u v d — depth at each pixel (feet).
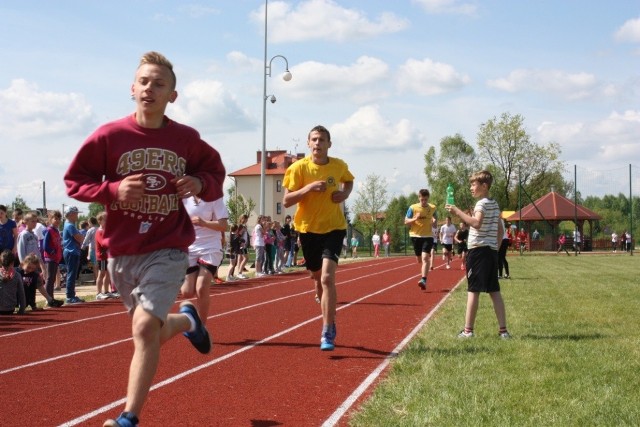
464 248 62.49
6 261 37.42
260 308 39.58
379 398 16.76
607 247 184.24
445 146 246.47
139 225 12.85
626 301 39.52
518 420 14.58
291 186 24.14
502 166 217.97
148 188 12.73
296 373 20.70
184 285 24.44
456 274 72.79
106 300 47.01
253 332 29.53
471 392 17.04
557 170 217.15
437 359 21.52
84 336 29.45
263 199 89.71
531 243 175.11
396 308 38.86
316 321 33.40
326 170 24.18
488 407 15.64
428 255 50.49
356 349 24.81
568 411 15.25
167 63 12.97
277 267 78.69
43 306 42.83
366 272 80.12
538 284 53.31
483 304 38.14
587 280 58.03
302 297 46.83
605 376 18.80
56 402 17.49
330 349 23.57
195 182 12.82
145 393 11.72
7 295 37.45
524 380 18.37
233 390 18.56
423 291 51.11
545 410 15.38
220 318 34.71
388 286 56.75
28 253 42.37
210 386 19.02
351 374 20.47
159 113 12.92
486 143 217.15
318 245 24.34
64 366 22.38
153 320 12.14
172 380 19.79
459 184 242.58
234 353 24.17
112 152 12.60
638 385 17.84
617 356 21.70
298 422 15.40
